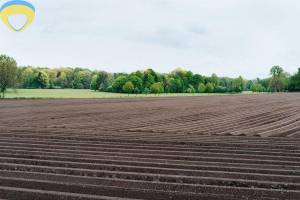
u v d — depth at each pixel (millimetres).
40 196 7777
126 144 15250
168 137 17938
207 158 12055
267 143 15852
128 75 125625
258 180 9266
